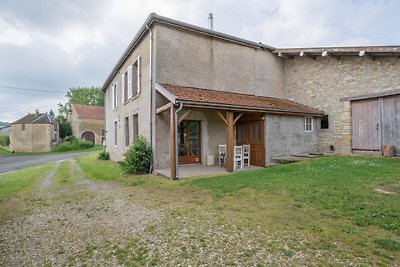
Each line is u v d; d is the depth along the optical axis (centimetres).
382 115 993
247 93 1212
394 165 732
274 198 486
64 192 692
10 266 285
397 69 950
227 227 362
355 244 291
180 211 450
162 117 936
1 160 2212
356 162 812
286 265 255
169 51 959
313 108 1229
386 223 338
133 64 1180
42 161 2019
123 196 601
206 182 674
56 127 3806
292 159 968
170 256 287
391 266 244
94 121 3944
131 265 273
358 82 1070
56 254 311
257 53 1269
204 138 1054
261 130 1021
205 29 1039
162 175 830
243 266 257
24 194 681
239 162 1041
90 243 338
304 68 1289
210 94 947
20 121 3581
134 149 941
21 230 400
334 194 470
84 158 1961
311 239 310
